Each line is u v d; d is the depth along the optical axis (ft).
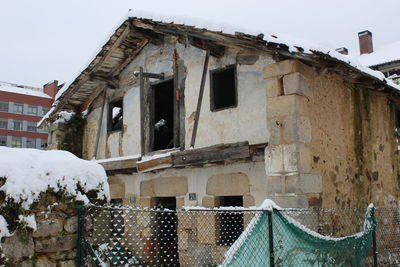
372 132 26.63
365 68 22.75
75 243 11.62
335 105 22.99
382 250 24.58
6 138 133.80
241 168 22.06
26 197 11.18
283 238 13.53
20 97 137.49
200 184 24.07
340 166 22.43
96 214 12.25
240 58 22.88
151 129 28.12
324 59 19.11
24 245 10.98
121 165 27.94
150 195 27.20
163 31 24.47
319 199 19.92
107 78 30.91
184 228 24.25
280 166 19.52
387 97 28.66
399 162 29.86
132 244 15.14
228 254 12.36
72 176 12.00
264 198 20.79
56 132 33.30
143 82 28.78
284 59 20.61
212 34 21.42
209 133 23.72
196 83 25.25
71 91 31.58
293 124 19.48
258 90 21.83
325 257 14.78
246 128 21.99
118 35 26.84
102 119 32.53
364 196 24.27
